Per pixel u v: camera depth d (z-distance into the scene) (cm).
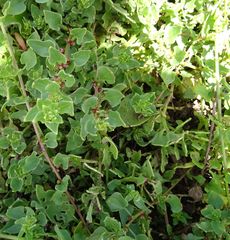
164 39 34
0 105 32
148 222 31
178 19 34
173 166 34
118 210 31
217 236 31
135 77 33
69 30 32
